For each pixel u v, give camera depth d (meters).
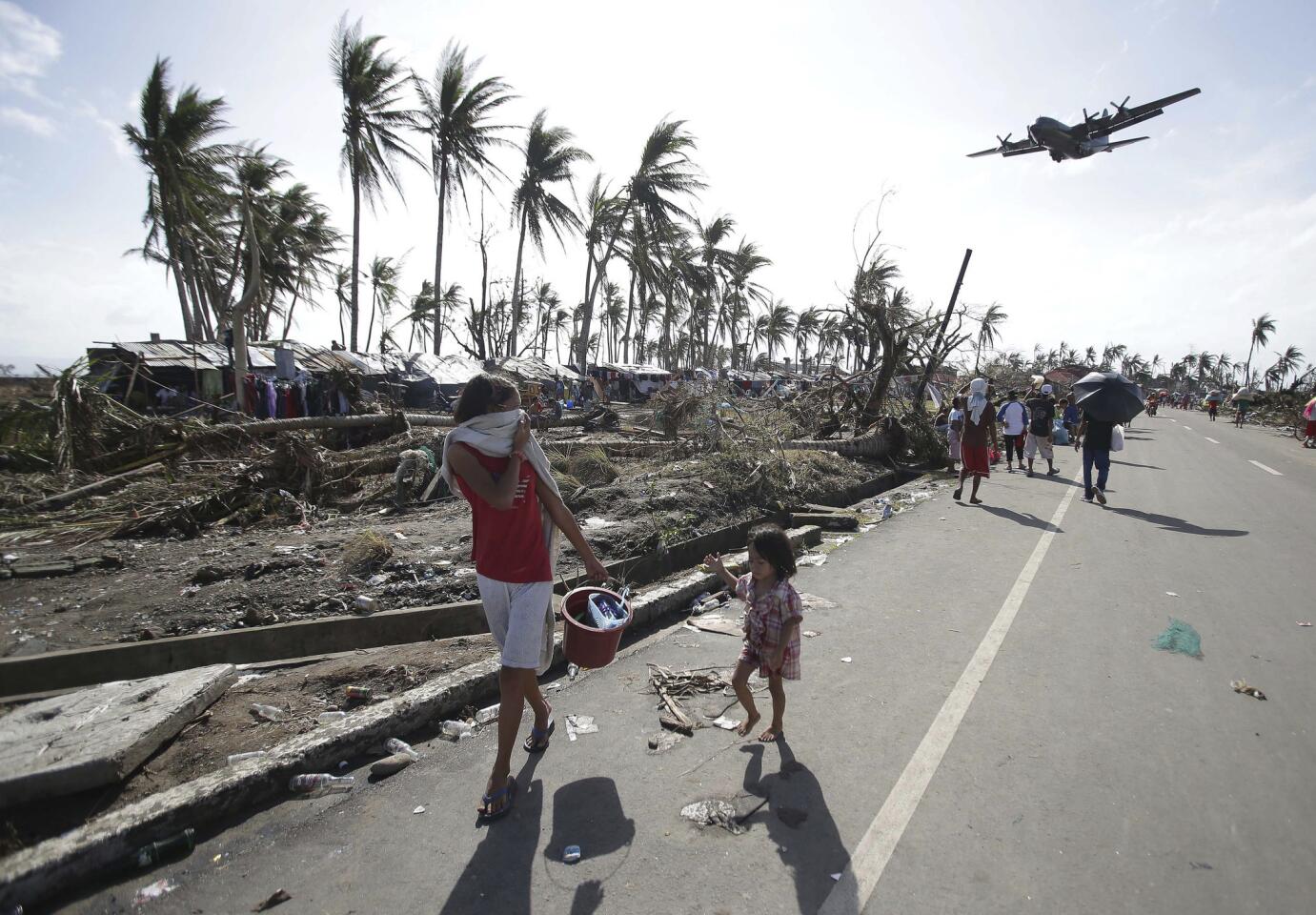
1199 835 2.88
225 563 6.00
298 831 2.92
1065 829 2.90
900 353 16.02
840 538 8.48
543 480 3.29
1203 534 8.51
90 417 10.15
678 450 11.86
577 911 2.46
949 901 2.50
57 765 2.93
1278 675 4.46
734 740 3.66
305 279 31.77
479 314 31.78
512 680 3.03
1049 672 4.50
